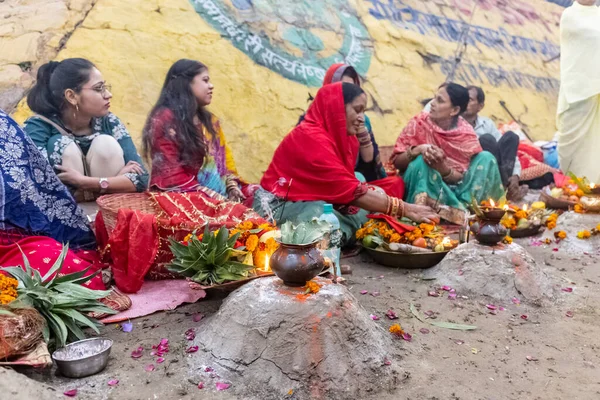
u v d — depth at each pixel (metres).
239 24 6.89
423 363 2.92
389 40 8.73
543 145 8.95
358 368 2.68
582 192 6.12
